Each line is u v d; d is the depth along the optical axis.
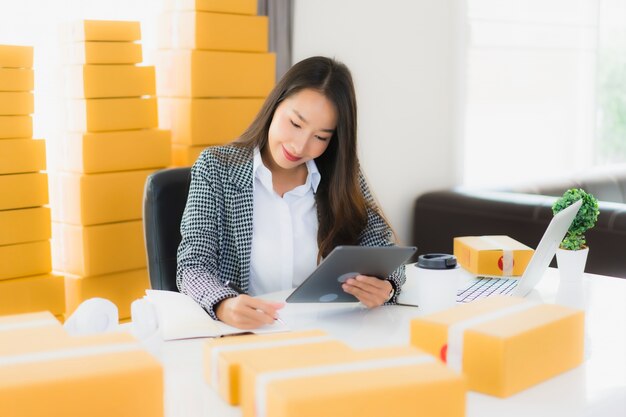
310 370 0.92
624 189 4.08
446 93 3.86
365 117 3.51
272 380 0.89
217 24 2.79
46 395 0.83
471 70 4.01
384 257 1.51
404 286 1.81
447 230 3.44
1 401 0.81
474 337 1.10
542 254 1.66
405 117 3.68
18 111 2.45
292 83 1.77
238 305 1.46
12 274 2.49
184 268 1.72
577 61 4.52
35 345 0.94
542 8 4.28
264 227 1.86
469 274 1.94
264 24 2.92
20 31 2.68
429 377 0.90
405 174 3.72
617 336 1.44
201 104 2.79
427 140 3.80
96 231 2.63
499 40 4.10
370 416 0.87
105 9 2.86
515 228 3.13
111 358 0.90
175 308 1.42
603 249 2.79
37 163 2.51
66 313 2.68
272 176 1.88
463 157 3.96
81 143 2.57
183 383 1.15
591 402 1.10
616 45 4.77
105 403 0.86
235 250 1.82
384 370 0.93
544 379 1.17
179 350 1.32
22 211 2.49
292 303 1.64
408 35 3.64
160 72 2.89
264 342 1.07
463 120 3.93
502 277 1.90
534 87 4.32
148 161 2.72
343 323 1.51
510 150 4.26
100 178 2.62
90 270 2.62
